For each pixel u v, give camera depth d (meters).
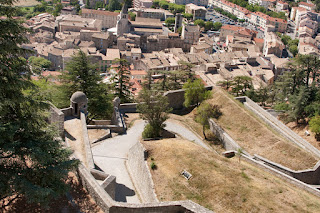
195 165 42.34
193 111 67.88
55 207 28.83
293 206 36.59
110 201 28.42
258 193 38.00
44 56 187.12
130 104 65.25
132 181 43.75
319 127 59.72
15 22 26.14
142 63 167.25
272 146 53.81
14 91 27.28
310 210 36.22
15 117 28.81
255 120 59.16
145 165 42.69
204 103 61.53
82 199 30.02
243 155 49.84
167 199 37.50
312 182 49.56
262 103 90.50
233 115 61.53
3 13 26.28
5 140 26.66
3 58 26.56
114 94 74.38
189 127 62.03
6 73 26.22
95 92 61.88
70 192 30.59
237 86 91.19
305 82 89.12
